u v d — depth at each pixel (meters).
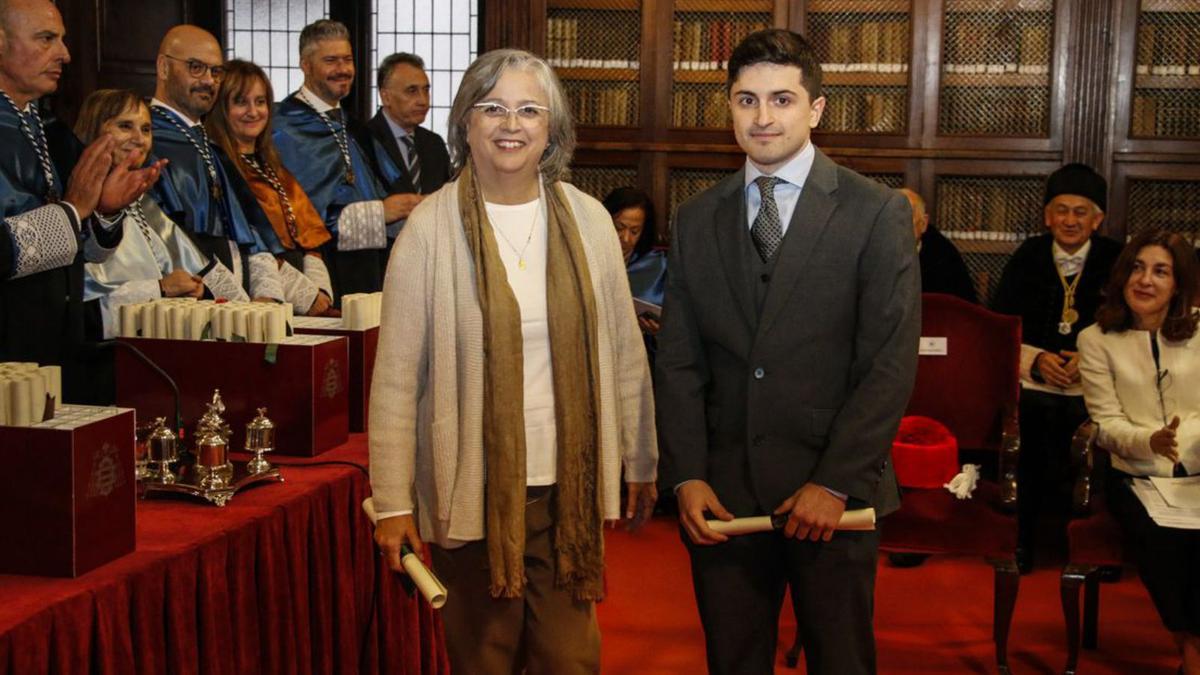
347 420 3.09
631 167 6.66
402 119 5.54
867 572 2.52
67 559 2.01
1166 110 6.25
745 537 2.55
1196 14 6.17
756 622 2.58
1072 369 4.98
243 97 4.18
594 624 2.41
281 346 2.89
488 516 2.20
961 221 6.53
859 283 2.47
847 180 2.51
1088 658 4.06
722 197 2.62
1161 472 3.82
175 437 2.60
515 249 2.27
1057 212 5.20
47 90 3.14
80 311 3.17
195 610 2.22
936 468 3.98
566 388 2.25
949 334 4.36
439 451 2.20
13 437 2.01
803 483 2.51
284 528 2.51
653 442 2.46
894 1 6.41
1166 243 3.88
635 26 6.56
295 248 4.34
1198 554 3.45
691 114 6.58
